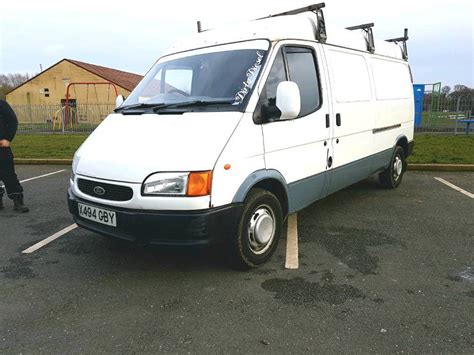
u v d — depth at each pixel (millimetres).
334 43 4863
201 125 3434
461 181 7582
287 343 2689
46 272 3846
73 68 39125
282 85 3545
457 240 4512
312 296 3299
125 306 3193
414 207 5844
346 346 2648
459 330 2805
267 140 3713
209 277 3674
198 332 2828
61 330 2885
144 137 3508
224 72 3902
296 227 5008
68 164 10312
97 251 4352
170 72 4336
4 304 3262
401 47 7020
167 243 3254
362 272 3734
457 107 15094
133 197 3254
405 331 2799
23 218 5613
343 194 6656
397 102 6508
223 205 3336
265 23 4168
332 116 4656
